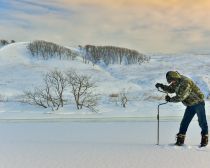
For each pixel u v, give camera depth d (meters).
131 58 120.38
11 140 9.75
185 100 8.41
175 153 7.41
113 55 119.69
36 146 8.45
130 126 13.57
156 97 32.47
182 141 8.43
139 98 32.62
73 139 9.85
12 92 58.41
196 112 8.34
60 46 122.38
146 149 7.91
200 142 8.97
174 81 8.44
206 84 49.09
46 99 26.84
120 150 7.79
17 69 96.44
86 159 6.84
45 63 106.81
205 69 99.50
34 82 71.12
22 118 20.03
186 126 8.45
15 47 124.69
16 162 6.62
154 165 6.29
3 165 6.38
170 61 121.31
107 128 12.91
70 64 105.38
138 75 90.31
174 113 22.98
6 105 27.25
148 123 15.02
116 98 30.27
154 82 72.25
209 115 20.78
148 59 124.75
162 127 13.08
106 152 7.56
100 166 6.24
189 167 6.13
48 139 9.93
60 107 25.98
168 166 6.21
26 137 10.55
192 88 8.36
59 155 7.27
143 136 10.34
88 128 13.06
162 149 7.90
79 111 24.92
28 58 113.31
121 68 108.50
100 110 25.34
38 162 6.61
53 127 13.79
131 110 25.16
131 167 6.15
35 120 18.08
